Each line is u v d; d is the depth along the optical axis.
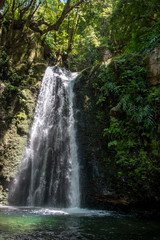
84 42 13.31
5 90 7.24
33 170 6.70
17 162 6.54
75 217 3.94
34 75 8.37
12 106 7.37
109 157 5.77
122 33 8.77
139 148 5.21
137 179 4.93
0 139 6.62
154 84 5.41
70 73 10.03
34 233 2.64
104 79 6.82
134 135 5.39
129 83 5.78
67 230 2.88
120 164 5.39
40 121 7.68
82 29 13.57
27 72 8.30
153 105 5.10
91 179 5.65
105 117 6.44
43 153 6.93
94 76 7.38
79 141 6.48
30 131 7.29
